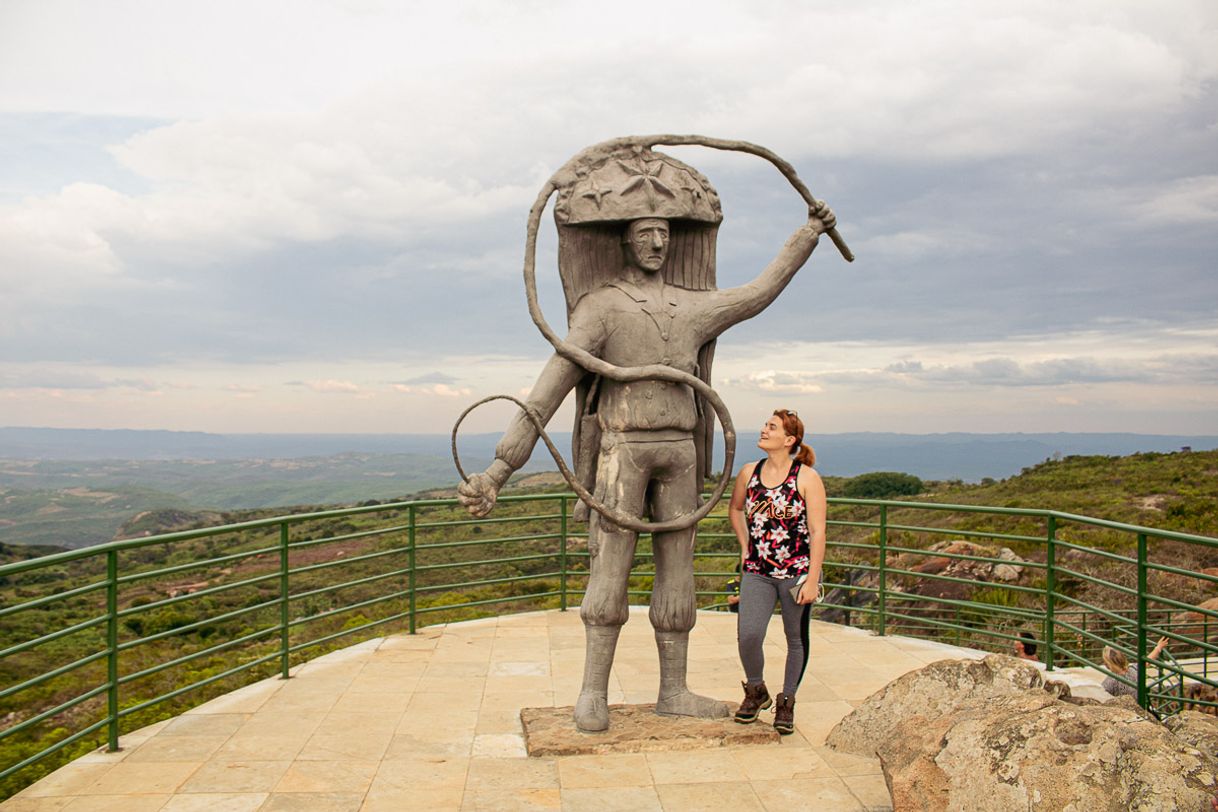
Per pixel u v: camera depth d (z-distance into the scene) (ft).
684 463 16.67
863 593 54.54
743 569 16.70
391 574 23.82
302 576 62.34
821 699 18.99
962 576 52.95
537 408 15.78
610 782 14.48
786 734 16.57
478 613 44.42
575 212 16.20
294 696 19.33
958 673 15.70
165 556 73.26
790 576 15.99
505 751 16.03
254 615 53.36
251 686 20.06
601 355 16.42
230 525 18.58
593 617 16.44
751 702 16.37
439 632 24.90
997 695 14.03
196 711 18.31
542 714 17.21
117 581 15.80
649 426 16.19
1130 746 11.58
